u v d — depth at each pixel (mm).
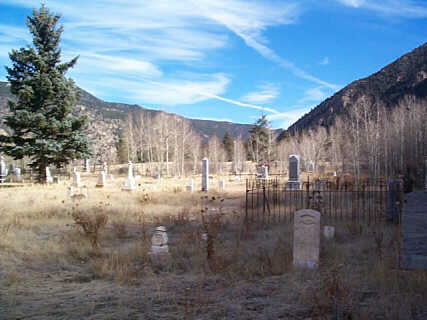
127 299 5445
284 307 5039
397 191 11758
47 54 33406
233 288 5973
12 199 19172
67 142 32750
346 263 7328
